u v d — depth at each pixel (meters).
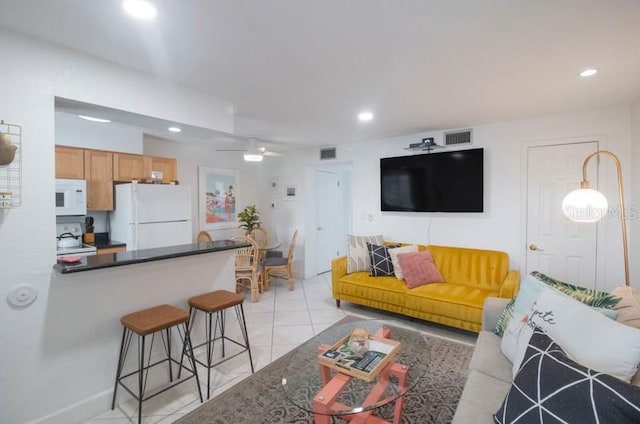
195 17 1.53
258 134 4.23
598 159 3.06
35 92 1.73
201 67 2.12
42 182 1.76
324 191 5.98
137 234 3.58
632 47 1.84
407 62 2.04
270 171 5.98
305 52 1.91
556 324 1.50
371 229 4.64
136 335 2.19
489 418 1.36
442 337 3.10
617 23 1.59
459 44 1.81
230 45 1.82
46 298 1.80
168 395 2.21
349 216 6.70
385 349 1.91
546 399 1.16
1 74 1.63
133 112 2.14
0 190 1.63
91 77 1.94
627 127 2.93
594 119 3.08
